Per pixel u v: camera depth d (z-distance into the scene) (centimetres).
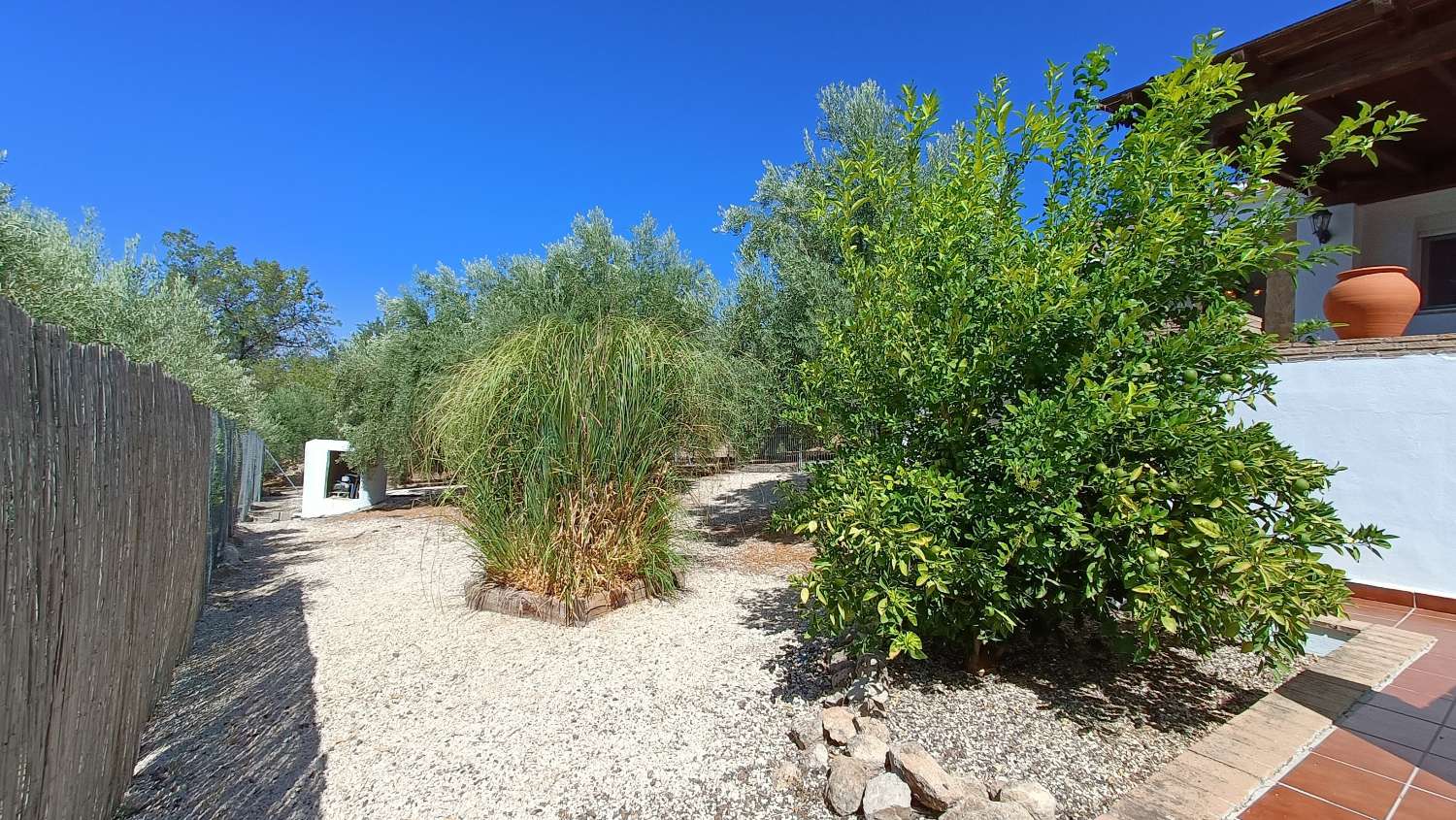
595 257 966
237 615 511
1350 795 222
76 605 204
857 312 357
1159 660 353
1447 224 682
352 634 450
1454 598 418
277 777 267
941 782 221
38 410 181
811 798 242
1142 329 303
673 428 527
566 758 274
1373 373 451
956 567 283
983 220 334
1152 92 314
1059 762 253
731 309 867
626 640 419
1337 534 261
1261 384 302
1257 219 287
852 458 331
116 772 246
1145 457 284
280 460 1817
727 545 758
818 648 387
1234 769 236
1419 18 460
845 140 809
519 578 505
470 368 521
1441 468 424
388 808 243
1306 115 592
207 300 3231
